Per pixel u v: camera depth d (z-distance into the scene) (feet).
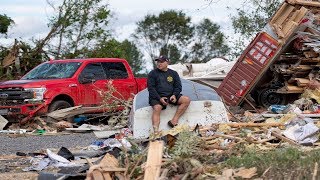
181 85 42.27
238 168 26.20
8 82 60.13
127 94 63.05
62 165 32.55
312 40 65.46
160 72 41.96
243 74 67.82
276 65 67.10
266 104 68.59
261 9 95.96
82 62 61.57
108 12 98.22
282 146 32.83
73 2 96.68
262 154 28.66
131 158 27.76
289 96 68.69
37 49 91.81
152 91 41.32
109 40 99.35
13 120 59.31
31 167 33.09
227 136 34.24
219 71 73.67
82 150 39.17
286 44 66.39
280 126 38.32
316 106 60.39
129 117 45.93
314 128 34.73
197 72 76.48
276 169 25.49
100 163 27.12
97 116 60.34
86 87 60.64
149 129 41.19
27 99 58.18
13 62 88.38
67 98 59.82
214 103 43.04
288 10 65.26
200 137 32.65
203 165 27.20
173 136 30.91
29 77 62.75
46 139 49.83
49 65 62.90
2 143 47.24
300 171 24.97
